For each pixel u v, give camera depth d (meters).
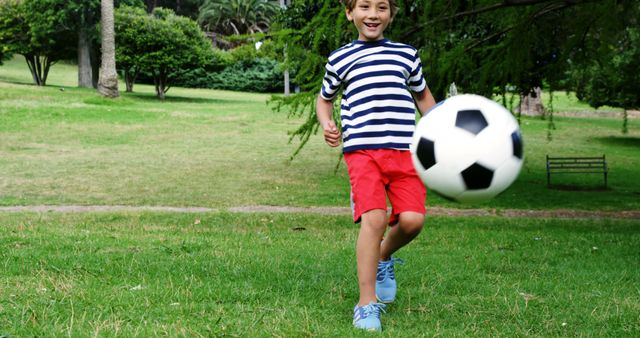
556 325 3.56
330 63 3.68
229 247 6.35
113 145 21.59
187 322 3.33
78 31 38.78
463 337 3.25
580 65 9.34
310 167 18.44
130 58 36.47
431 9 8.38
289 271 4.87
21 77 46.59
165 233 7.79
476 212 12.12
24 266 4.76
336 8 8.16
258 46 8.59
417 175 3.56
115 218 9.85
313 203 12.92
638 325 3.57
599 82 23.09
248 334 3.16
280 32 8.37
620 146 26.16
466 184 3.13
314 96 8.76
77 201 12.56
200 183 15.22
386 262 3.88
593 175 19.02
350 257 5.79
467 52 9.08
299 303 3.87
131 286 4.19
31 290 3.95
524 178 18.00
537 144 25.41
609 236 8.18
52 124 24.59
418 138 3.23
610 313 3.82
